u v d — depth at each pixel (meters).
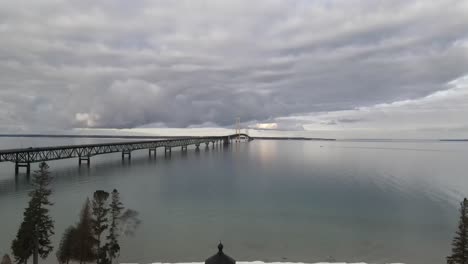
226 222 49.12
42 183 40.16
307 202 64.19
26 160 85.25
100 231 33.62
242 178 98.00
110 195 64.62
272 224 48.97
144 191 73.56
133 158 158.38
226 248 38.84
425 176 106.25
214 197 68.38
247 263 12.85
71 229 34.78
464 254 32.81
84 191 69.25
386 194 73.88
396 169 125.44
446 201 67.12
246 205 60.91
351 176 104.69
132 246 38.47
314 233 44.88
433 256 37.69
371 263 35.34
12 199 59.12
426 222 51.12
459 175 108.44
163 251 37.25
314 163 148.38
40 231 32.53
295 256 36.88
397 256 37.50
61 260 32.44
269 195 71.69
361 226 48.78
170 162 144.12
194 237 42.38
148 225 46.72
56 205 55.62
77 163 125.31
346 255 37.47
